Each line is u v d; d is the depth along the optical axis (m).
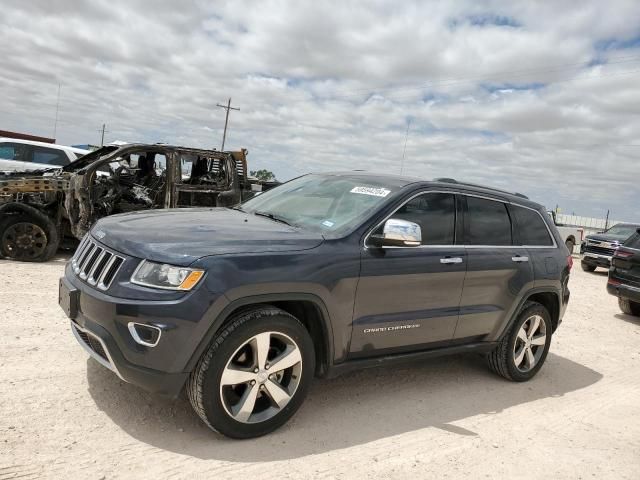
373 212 3.98
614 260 9.42
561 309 5.53
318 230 3.90
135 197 9.04
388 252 3.90
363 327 3.81
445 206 4.47
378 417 4.01
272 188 5.27
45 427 3.21
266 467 3.10
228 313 3.16
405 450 3.54
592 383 5.53
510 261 4.80
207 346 3.16
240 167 11.04
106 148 9.40
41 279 7.07
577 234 23.58
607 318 9.30
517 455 3.67
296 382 3.53
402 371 5.12
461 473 3.33
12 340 4.57
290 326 3.42
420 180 4.48
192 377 3.19
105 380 3.95
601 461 3.72
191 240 3.31
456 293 4.39
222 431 3.27
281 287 3.33
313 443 3.46
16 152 12.41
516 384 5.20
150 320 3.00
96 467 2.88
